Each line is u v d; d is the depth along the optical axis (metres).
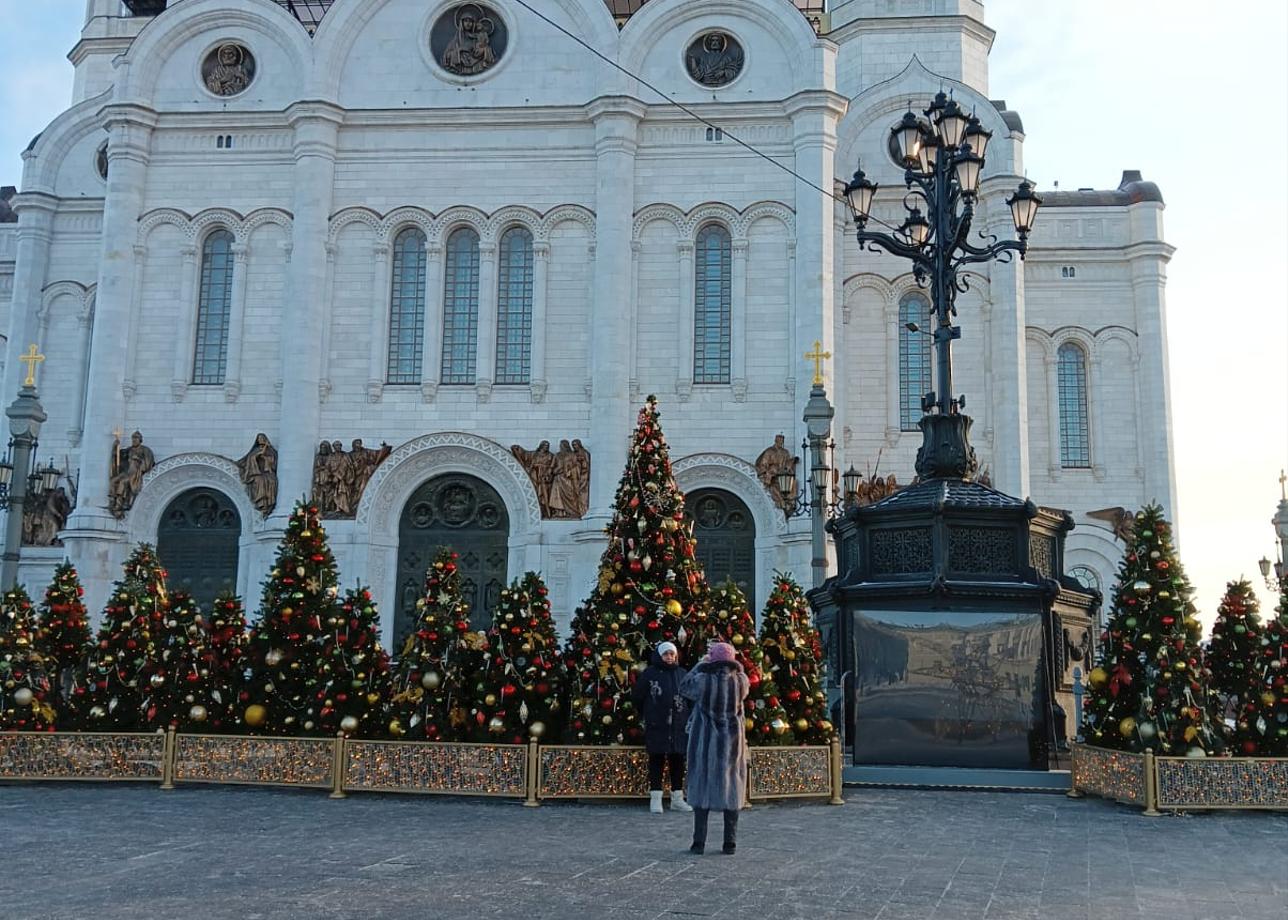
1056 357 54.50
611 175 46.22
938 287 24.56
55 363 51.78
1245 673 21.58
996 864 13.22
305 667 21.47
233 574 45.94
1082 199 55.78
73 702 21.91
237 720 21.55
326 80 47.81
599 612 19.69
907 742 20.31
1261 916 10.91
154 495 46.34
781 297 46.03
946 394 23.44
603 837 14.80
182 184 48.16
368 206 47.31
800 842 14.57
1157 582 19.22
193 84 48.62
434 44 48.59
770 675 19.42
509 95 47.75
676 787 17.36
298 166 47.16
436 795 18.72
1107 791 18.53
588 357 45.91
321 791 19.45
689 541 19.98
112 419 46.31
